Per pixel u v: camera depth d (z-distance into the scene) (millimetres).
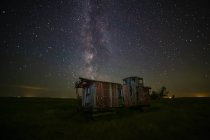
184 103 37094
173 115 19859
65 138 10914
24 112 21453
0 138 10695
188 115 19844
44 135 11531
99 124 15125
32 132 12227
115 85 22391
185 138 10805
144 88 27891
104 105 19844
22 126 13930
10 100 38219
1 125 13906
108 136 11273
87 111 19234
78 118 18641
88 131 12594
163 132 12203
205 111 23219
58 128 13609
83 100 20594
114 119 18016
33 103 33156
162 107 30219
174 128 13398
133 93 25172
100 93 19844
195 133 11953
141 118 18031
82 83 21062
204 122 15758
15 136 11148
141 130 12703
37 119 17156
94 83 19594
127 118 18250
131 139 10641
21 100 38906
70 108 26312
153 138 10805
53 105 29922
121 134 11703
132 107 25312
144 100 26969
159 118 17922
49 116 19094
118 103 22078
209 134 11695
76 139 10727
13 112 21219
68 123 15773
